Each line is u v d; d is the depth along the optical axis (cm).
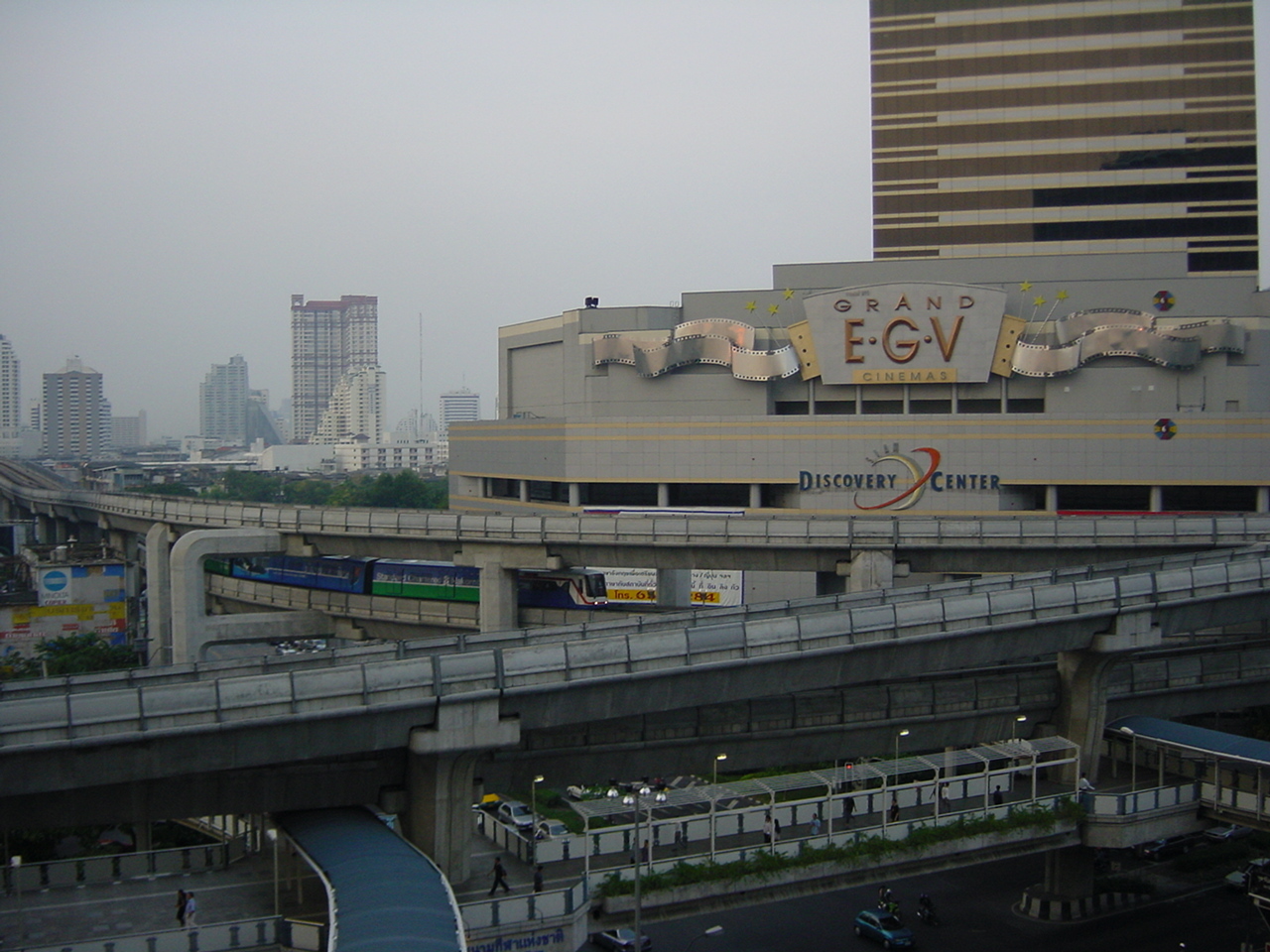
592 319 12925
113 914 4928
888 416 11394
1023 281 12169
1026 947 6231
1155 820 6294
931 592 6800
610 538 8788
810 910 6838
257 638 10088
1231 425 10800
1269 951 5697
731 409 12244
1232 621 6869
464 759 5209
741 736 6128
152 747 4638
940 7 15900
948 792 6234
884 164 15950
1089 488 11238
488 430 14350
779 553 8688
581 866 5466
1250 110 15250
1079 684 6669
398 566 9819
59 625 11194
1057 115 15588
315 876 5316
